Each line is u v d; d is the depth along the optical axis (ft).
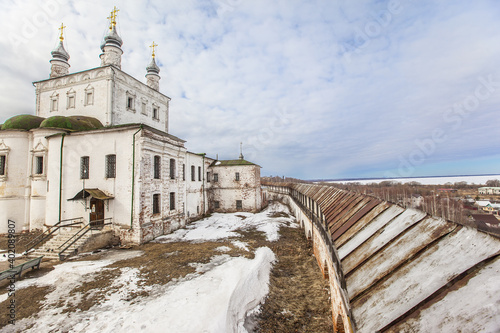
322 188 49.88
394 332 9.11
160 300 26.25
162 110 91.91
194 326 21.03
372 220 19.88
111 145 55.21
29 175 62.08
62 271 35.09
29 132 62.54
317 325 23.77
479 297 7.90
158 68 92.79
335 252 18.76
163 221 59.88
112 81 69.21
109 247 49.78
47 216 58.54
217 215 94.79
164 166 61.21
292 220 82.17
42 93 76.74
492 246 9.10
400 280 11.42
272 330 22.94
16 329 21.94
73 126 61.26
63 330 21.63
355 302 12.57
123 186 53.26
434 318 8.49
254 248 47.83
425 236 12.73
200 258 40.45
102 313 24.11
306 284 32.81
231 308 23.77
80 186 56.80
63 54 82.07
